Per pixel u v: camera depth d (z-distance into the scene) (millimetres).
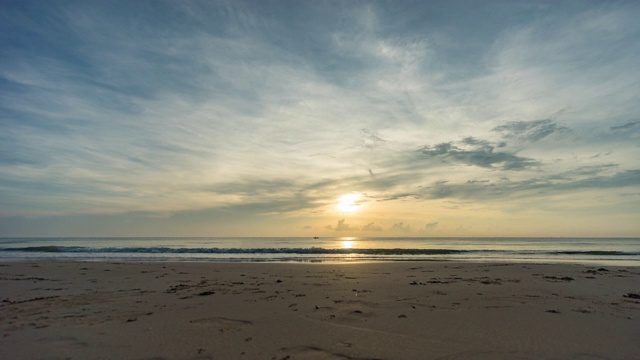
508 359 4344
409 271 14430
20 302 8047
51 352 4648
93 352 4645
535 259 25047
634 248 47969
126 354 4570
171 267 16219
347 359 4359
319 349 4727
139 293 9242
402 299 8180
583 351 4645
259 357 4430
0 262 19297
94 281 11625
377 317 6473
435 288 9797
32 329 5734
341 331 5559
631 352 4605
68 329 5734
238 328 5766
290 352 4609
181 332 5543
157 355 4520
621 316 6531
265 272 14172
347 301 7969
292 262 20359
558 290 9445
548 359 4355
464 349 4711
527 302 7824
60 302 8047
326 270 14922
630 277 12367
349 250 33156
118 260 22844
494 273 13703
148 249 34656
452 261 22219
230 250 33312
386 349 4715
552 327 5777
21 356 4504
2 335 5398
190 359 4379
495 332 5496
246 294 8984
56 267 16062
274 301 8023
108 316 6641
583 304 7621
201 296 8742
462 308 7215
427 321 6168
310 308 7250
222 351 4656
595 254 30766
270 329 5691
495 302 7824
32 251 33125
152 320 6312
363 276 12812
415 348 4754
